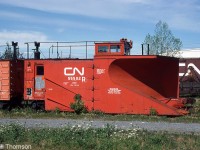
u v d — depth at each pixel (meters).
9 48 31.33
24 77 27.86
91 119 22.59
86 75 25.75
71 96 26.00
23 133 15.95
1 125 17.81
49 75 26.55
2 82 28.17
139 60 24.91
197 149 13.96
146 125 19.64
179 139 15.46
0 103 28.61
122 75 25.22
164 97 26.06
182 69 44.19
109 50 25.61
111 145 13.88
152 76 25.53
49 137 15.09
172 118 22.97
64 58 26.88
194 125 19.84
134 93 24.81
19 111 26.52
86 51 26.16
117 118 22.91
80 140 14.38
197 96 38.97
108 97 25.23
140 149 13.56
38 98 27.47
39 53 28.72
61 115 24.39
